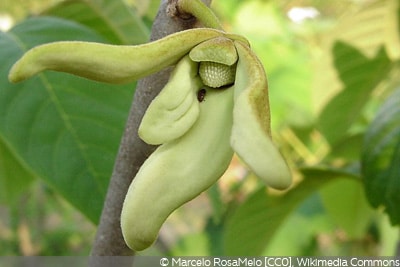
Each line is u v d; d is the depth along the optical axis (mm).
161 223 161
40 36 232
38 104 223
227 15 570
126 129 181
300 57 538
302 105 497
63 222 714
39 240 693
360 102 339
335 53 333
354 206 327
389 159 250
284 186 144
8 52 227
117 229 186
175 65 163
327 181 287
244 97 152
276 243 483
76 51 151
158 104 162
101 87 227
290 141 473
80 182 220
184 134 163
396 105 254
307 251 483
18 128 219
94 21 271
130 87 229
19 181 302
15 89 222
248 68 158
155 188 160
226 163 163
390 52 358
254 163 146
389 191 249
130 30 266
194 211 632
